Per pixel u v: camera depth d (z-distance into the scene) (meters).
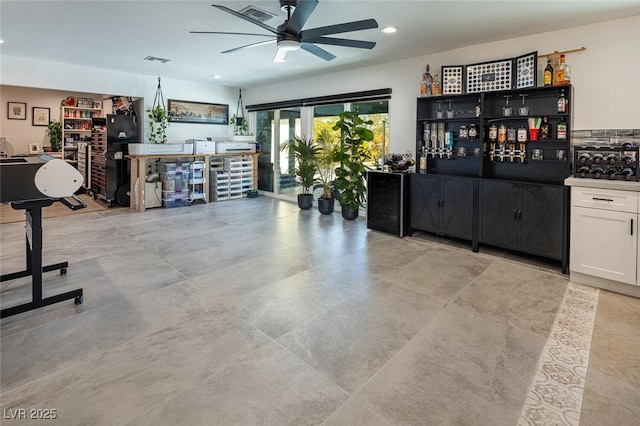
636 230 2.95
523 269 3.70
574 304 2.89
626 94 3.58
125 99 7.69
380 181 5.06
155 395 1.83
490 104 4.41
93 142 8.41
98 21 3.88
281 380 1.96
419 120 4.84
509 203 3.96
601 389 1.90
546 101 4.04
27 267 3.26
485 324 2.57
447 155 4.77
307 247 4.40
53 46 4.88
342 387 1.91
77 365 2.06
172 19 3.80
